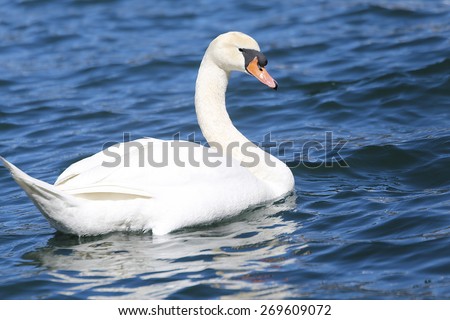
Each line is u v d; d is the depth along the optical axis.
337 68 21.80
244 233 12.55
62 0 30.12
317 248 11.70
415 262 10.98
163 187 12.49
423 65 20.89
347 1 28.20
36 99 21.03
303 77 21.36
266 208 13.70
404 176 14.81
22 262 11.77
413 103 18.69
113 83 22.16
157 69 23.00
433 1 27.27
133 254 11.82
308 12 27.52
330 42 24.09
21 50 25.28
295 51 23.67
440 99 18.77
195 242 12.20
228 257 11.58
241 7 28.66
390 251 11.35
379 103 18.95
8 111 20.12
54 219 12.12
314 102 19.52
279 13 27.72
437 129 17.02
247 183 13.44
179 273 11.12
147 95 21.06
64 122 19.33
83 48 25.23
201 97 14.45
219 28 26.48
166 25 27.14
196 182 12.78
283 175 14.30
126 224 12.42
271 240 12.17
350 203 13.55
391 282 10.53
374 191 14.11
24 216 13.81
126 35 26.33
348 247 11.61
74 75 22.88
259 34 25.61
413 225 12.15
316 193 14.33
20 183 11.55
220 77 14.42
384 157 15.66
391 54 22.36
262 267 11.20
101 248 12.08
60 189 12.10
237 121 19.02
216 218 12.98
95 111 19.92
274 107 19.55
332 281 10.68
